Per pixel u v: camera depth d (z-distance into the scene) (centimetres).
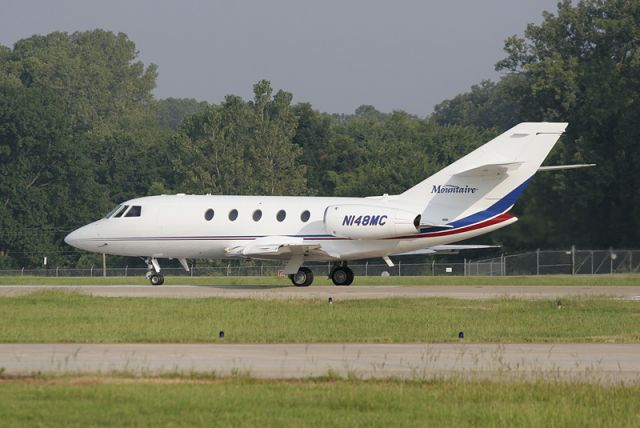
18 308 10444
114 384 5525
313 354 6956
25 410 4816
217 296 12075
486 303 10969
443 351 7156
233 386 5469
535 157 13288
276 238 14088
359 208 13588
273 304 10731
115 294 12625
